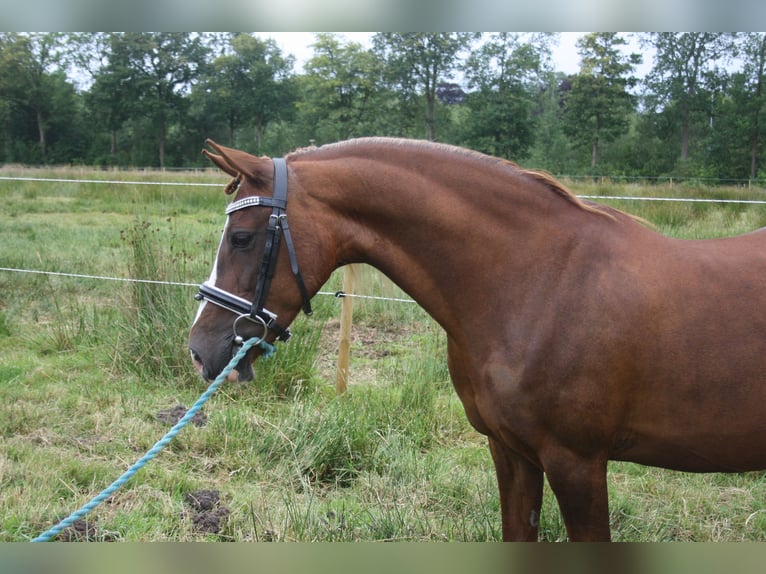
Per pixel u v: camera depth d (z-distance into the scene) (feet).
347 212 7.27
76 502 10.81
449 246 7.15
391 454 12.14
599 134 106.63
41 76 146.00
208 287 7.06
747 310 6.73
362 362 17.98
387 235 7.30
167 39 137.59
